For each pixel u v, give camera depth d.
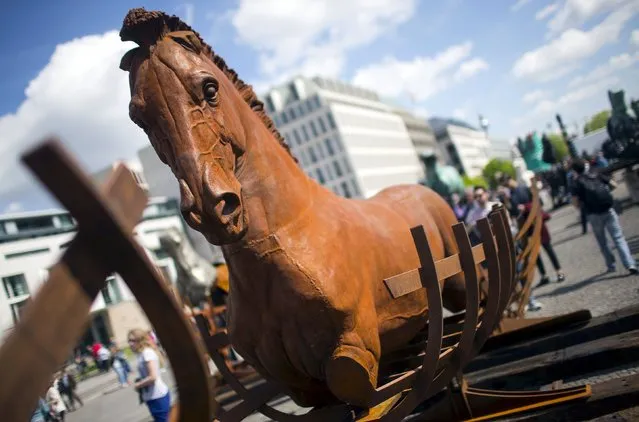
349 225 2.25
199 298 7.71
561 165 20.94
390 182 73.12
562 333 3.76
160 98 1.75
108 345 28.33
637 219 9.90
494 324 2.64
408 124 94.06
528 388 3.41
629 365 3.22
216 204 1.68
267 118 2.27
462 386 2.95
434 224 3.14
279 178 2.07
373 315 2.15
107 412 10.76
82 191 0.82
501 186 10.73
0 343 0.79
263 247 1.98
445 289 3.27
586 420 2.64
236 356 7.09
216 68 2.02
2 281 14.14
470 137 121.06
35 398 0.81
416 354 2.86
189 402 1.01
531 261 4.25
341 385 1.98
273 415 2.50
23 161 0.77
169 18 1.84
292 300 1.97
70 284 0.86
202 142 1.75
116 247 0.89
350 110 70.38
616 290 5.37
